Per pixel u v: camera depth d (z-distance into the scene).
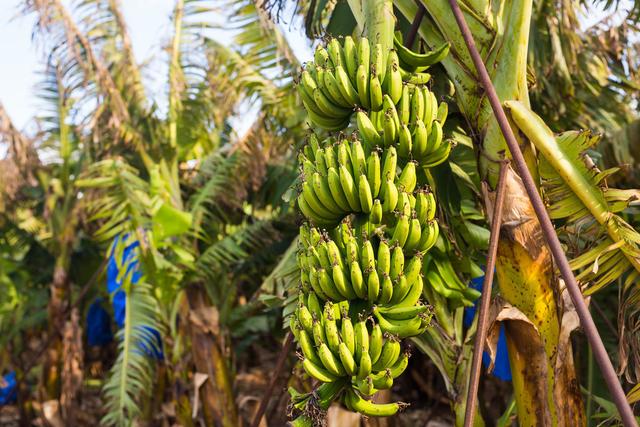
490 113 2.62
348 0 2.94
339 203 2.43
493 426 6.84
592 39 5.12
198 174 6.80
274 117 6.24
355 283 2.29
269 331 9.03
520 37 2.58
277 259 6.92
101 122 6.30
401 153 2.44
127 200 5.40
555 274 2.59
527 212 2.56
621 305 2.75
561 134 2.56
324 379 2.25
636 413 3.11
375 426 3.76
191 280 6.00
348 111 2.66
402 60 2.66
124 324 6.18
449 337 3.38
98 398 10.00
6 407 10.41
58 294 7.77
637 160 4.41
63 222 7.73
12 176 7.73
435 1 2.68
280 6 3.40
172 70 6.45
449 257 3.34
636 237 2.52
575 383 2.63
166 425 7.37
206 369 6.12
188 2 6.45
